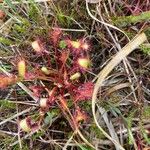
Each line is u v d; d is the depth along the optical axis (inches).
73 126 6.3
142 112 6.2
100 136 6.3
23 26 7.0
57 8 7.1
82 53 6.2
